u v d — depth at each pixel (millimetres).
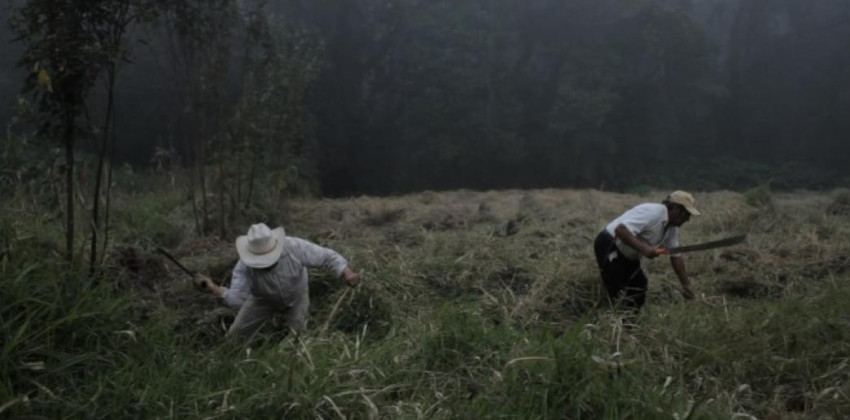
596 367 3811
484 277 6352
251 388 3650
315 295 5750
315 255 4914
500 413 3568
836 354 4473
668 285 6355
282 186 9781
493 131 23438
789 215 9203
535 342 4145
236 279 5012
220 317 5359
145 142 18250
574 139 24156
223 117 8828
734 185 25609
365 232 8422
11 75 16578
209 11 8047
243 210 9109
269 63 9180
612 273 5336
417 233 8117
